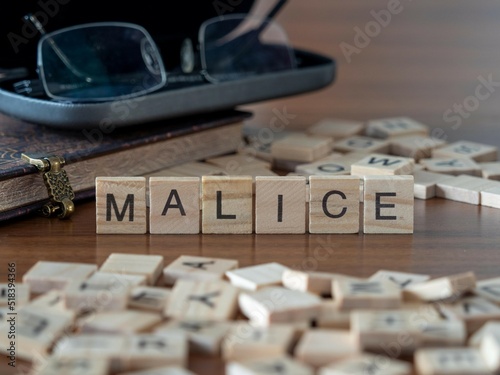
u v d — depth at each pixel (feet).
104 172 2.05
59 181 1.96
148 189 2.00
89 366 1.55
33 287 1.75
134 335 1.61
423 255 1.86
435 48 3.49
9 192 1.93
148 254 1.86
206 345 1.61
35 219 1.97
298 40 3.43
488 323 1.62
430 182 2.09
